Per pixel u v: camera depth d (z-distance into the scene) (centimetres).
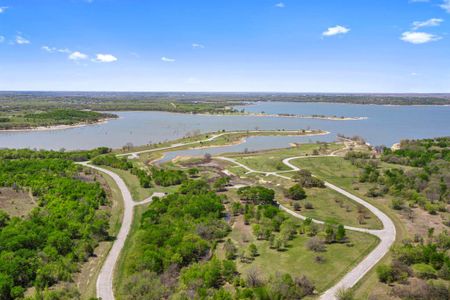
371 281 6122
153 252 6781
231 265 6356
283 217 8944
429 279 6044
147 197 11456
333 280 6203
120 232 8819
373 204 10594
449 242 7412
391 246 7419
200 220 8656
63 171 13238
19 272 6325
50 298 5688
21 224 8150
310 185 12444
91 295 6025
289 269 6638
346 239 8006
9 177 12119
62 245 7462
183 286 5919
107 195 11519
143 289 5775
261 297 5431
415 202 10538
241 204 10519
